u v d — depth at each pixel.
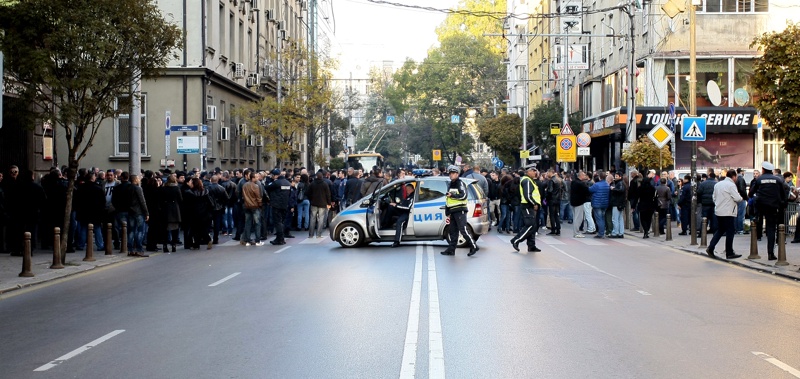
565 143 38.38
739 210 25.03
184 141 27.17
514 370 7.34
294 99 45.59
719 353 8.16
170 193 20.47
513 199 26.14
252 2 44.53
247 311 10.75
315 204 25.00
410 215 20.77
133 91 18.50
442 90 81.00
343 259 17.67
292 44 49.28
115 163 33.19
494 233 27.00
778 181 17.06
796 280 14.46
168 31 18.00
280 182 22.42
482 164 93.62
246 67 44.09
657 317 10.30
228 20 39.81
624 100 42.34
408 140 103.69
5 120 18.16
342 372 7.27
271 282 13.79
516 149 63.97
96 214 20.22
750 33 38.22
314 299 11.70
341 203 32.72
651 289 13.02
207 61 35.12
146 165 33.72
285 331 9.27
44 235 20.94
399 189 21.02
